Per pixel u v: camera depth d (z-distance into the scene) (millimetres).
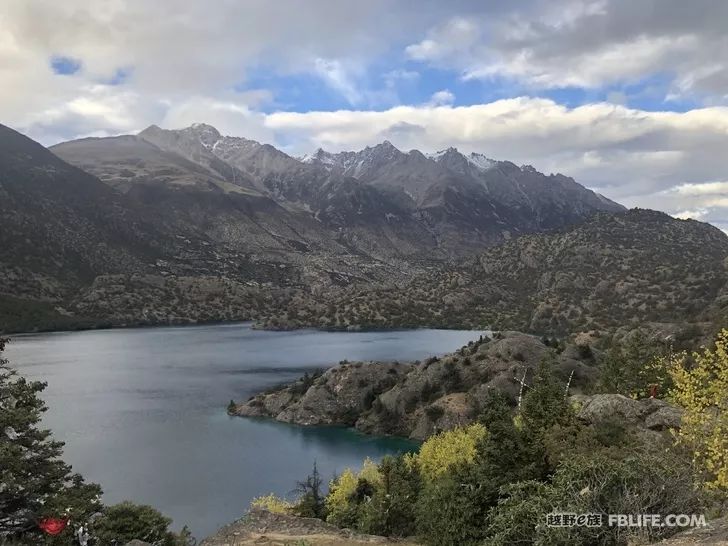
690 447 18594
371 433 98875
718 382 19328
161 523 30656
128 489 71312
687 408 20500
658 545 12375
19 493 29828
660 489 14055
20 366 168125
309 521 26453
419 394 100688
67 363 175875
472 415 87562
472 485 24156
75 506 29703
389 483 38156
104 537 28422
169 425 104688
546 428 24500
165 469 79188
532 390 27422
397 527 35594
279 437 97312
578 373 82625
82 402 122562
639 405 28312
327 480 74000
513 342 100938
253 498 67688
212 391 136000
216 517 62156
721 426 17484
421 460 43562
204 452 88000
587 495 14148
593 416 27719
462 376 98875
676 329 95062
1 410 31984
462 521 23469
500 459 24016
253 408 114375
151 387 140250
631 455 16734
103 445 90938
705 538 12242
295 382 131625
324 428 103375
